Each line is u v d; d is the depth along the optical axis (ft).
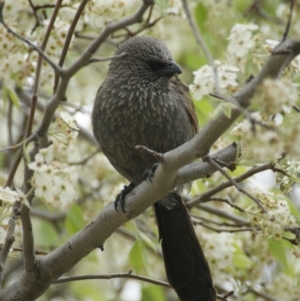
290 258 38.68
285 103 21.62
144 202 30.40
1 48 34.47
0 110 44.50
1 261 29.99
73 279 31.91
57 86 32.73
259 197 29.22
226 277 38.04
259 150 21.91
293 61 26.43
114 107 37.29
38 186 27.25
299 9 23.81
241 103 24.09
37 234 50.49
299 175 32.86
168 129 37.29
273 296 39.34
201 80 26.66
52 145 29.48
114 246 48.65
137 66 37.96
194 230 36.40
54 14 32.14
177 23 44.73
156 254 42.91
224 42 43.19
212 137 25.62
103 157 47.39
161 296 41.98
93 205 44.93
